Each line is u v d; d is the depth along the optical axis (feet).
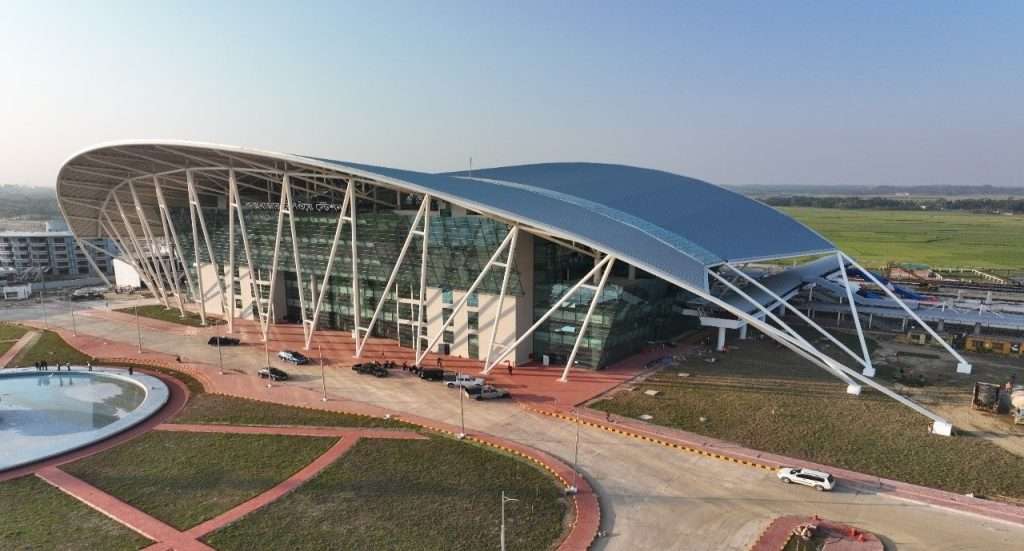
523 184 274.16
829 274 354.13
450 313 236.84
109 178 291.17
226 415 173.78
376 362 224.94
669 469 138.31
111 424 165.58
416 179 210.59
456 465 139.54
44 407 187.62
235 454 146.30
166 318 319.88
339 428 162.91
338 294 282.15
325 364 227.81
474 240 218.18
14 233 563.48
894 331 282.36
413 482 131.23
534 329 207.00
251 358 237.86
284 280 307.99
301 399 187.32
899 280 432.66
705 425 163.22
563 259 238.07
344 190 245.65
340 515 117.50
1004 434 157.48
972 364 227.40
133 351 251.39
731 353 238.07
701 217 269.64
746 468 138.82
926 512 119.24
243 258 309.42
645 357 230.68
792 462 140.36
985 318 276.41
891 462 140.46
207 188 302.66
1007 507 119.96
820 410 174.60
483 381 195.62
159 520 116.26
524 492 127.03
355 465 139.64
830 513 119.03
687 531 112.57
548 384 199.72
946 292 390.21
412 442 153.07
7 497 126.21
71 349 257.14
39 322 314.55
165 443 153.89
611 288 205.36
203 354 244.63
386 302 263.29
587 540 108.88
